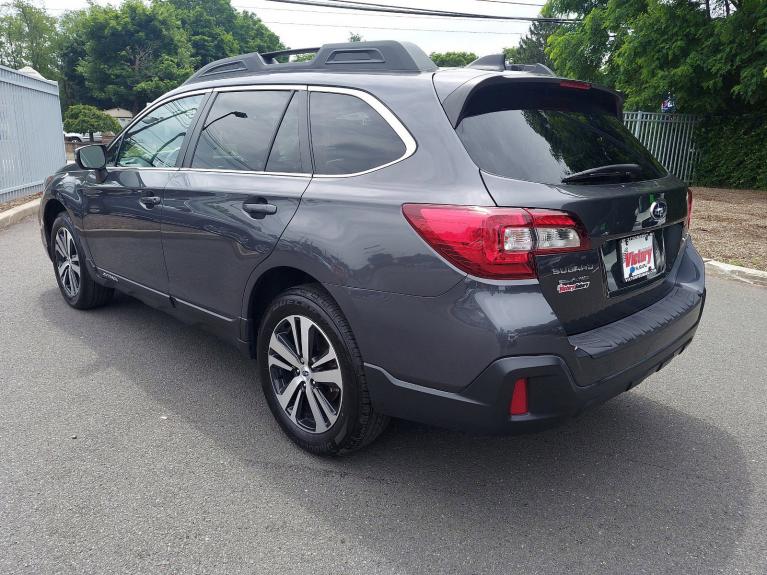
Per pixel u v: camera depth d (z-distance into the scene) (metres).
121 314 4.97
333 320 2.67
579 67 18.06
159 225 3.69
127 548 2.31
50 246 5.26
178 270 3.62
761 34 13.38
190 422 3.28
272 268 2.92
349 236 2.57
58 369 3.89
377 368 2.55
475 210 2.24
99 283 4.63
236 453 2.99
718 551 2.38
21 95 10.99
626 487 2.80
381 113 2.71
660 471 2.93
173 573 2.19
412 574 2.22
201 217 3.33
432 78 2.68
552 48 19.14
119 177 4.12
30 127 11.38
